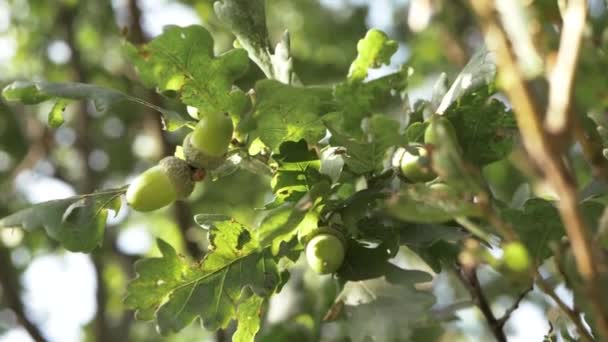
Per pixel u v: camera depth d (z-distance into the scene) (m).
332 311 0.68
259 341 0.96
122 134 1.59
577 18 0.51
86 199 0.72
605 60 0.60
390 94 0.71
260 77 1.23
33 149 1.51
